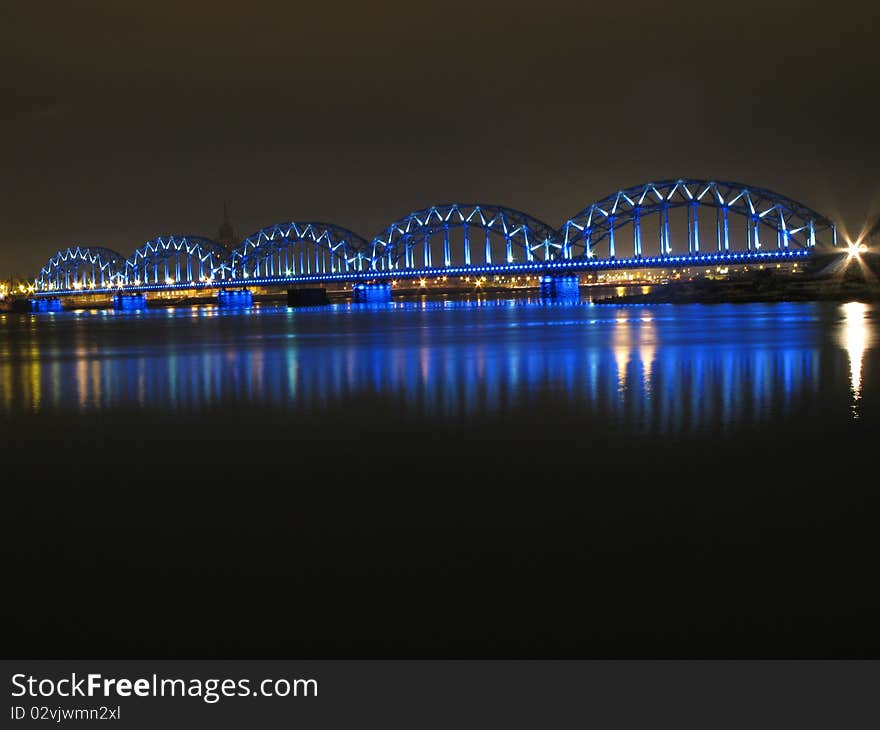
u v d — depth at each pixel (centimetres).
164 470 1592
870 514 1202
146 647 845
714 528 1147
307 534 1156
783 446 1691
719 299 14938
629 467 1522
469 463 1581
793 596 918
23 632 876
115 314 19762
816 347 4144
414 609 905
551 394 2531
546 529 1155
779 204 16912
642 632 849
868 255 15412
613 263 17950
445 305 18000
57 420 2283
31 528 1213
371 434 1914
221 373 3544
